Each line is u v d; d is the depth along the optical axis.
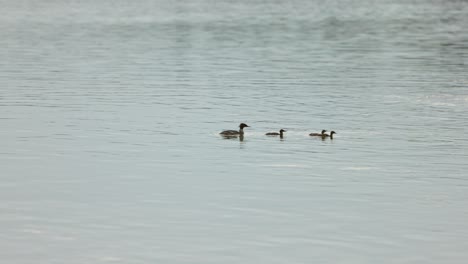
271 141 46.28
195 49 99.12
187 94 63.00
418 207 33.97
